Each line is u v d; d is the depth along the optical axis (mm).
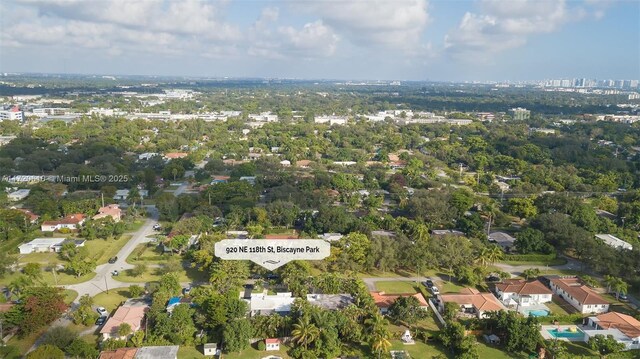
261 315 118125
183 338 111875
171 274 136500
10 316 111500
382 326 110438
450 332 113938
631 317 125062
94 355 104250
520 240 175125
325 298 128750
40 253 167500
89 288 141000
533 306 135625
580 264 170500
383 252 155375
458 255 156250
